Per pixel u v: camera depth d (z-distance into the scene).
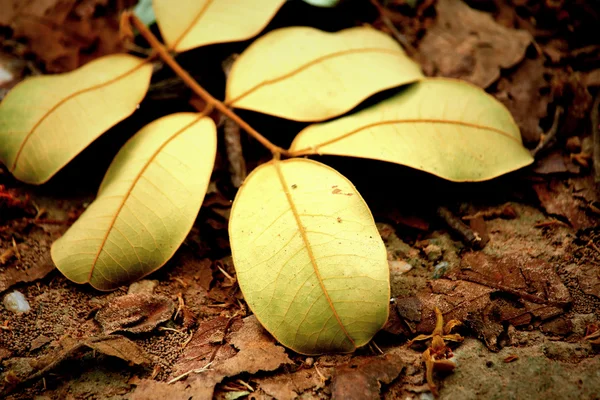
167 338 0.41
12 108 0.44
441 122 0.44
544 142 0.45
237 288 0.43
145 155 0.43
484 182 0.45
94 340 0.41
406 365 0.40
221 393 0.40
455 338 0.40
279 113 0.44
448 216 0.44
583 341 0.40
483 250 0.43
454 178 0.43
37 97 0.44
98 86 0.45
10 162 0.44
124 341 0.41
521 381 0.39
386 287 0.40
